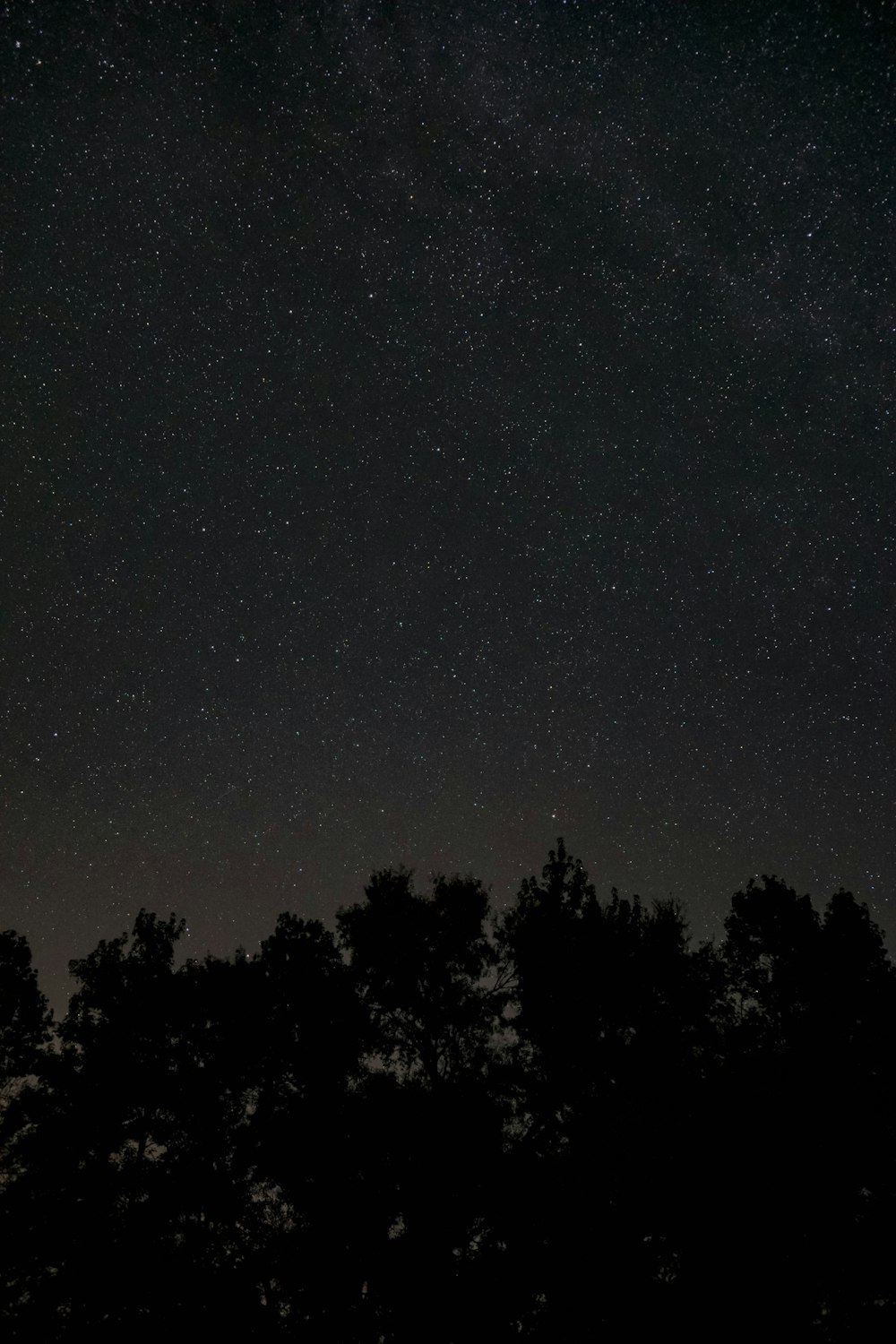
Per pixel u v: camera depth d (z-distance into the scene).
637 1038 11.12
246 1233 10.52
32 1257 10.39
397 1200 9.99
